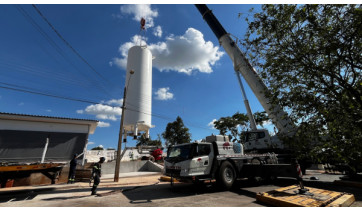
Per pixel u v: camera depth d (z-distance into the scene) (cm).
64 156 1449
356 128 412
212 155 823
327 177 1208
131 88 2452
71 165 1090
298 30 470
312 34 433
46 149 1384
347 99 421
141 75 2531
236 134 2678
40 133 1420
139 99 2419
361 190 767
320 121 443
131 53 2672
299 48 462
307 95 444
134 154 2362
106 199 661
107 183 1070
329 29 426
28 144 1362
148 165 1964
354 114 409
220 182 784
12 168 934
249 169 890
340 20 416
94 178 759
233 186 888
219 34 1434
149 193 760
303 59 468
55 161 1407
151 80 2678
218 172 797
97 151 2186
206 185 864
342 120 419
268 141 1106
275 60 496
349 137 412
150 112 2522
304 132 472
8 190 814
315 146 475
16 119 1366
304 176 1258
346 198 538
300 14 451
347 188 813
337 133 426
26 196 738
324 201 507
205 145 823
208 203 583
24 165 967
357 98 415
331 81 440
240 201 600
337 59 414
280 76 485
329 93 425
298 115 468
